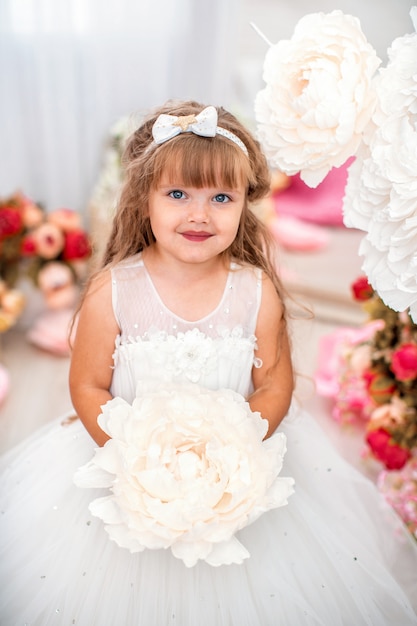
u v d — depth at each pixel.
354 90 1.13
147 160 1.28
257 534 1.32
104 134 2.84
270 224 3.36
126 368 1.40
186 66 2.82
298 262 3.34
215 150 1.23
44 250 2.54
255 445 1.09
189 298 1.41
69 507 1.37
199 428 1.11
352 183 1.21
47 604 1.24
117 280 1.41
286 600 1.25
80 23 2.63
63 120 2.74
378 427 1.88
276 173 3.64
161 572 1.25
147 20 2.69
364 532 1.44
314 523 1.37
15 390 2.50
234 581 1.25
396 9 3.46
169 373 1.36
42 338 2.74
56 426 1.64
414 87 1.07
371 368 1.97
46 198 2.89
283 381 1.47
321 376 2.57
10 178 2.81
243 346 1.40
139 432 1.10
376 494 1.60
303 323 2.82
